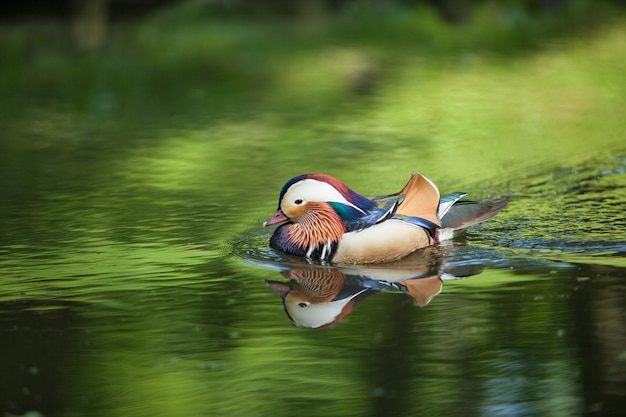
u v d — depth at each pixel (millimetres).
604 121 19172
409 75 24906
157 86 24234
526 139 17859
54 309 9797
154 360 8500
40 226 13039
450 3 34312
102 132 19438
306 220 11484
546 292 9883
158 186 15172
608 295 9727
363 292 10172
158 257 11531
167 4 35188
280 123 19891
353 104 21703
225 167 16406
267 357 8523
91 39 30656
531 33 30766
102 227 12914
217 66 26656
